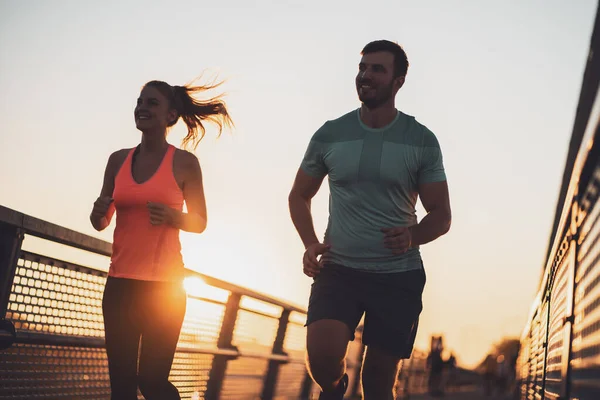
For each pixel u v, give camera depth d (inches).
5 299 143.5
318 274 149.8
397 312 145.6
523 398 345.4
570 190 124.3
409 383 665.0
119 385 154.4
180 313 155.1
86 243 167.5
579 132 102.0
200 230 157.6
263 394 329.4
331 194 151.6
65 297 166.7
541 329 222.4
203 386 249.3
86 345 173.2
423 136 146.3
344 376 152.9
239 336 279.6
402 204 146.7
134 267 152.6
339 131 150.0
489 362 1120.2
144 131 159.9
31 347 156.8
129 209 154.9
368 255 146.5
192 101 168.7
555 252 171.6
